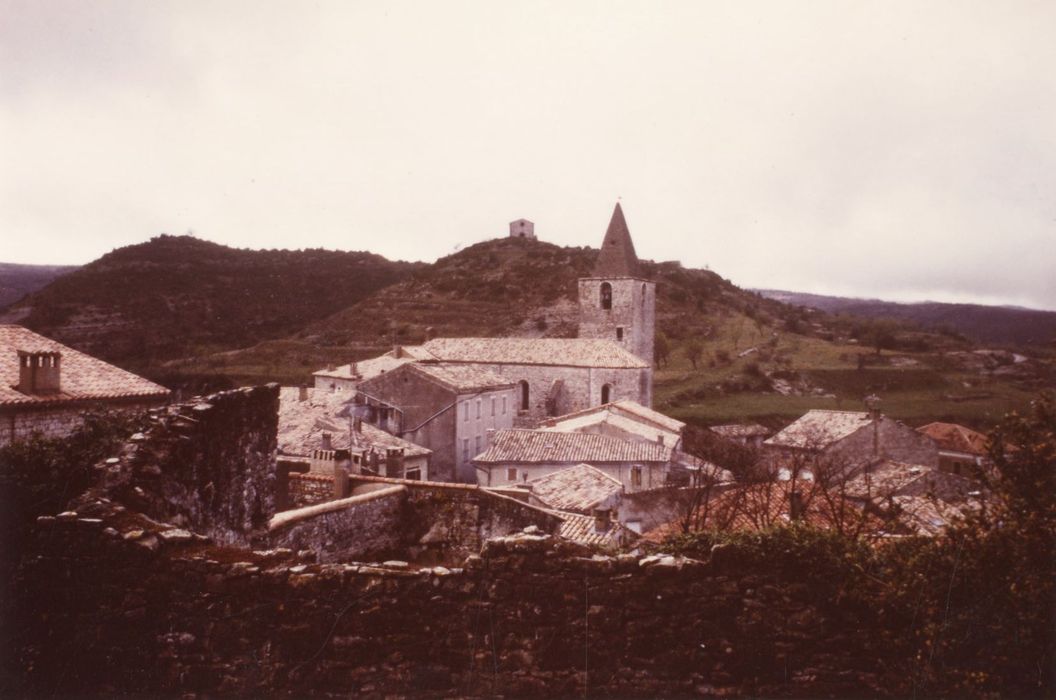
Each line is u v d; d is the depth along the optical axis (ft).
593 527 65.31
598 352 200.03
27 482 37.09
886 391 266.36
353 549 37.99
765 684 20.18
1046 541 20.51
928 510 56.95
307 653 20.39
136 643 20.61
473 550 41.81
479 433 177.17
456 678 20.35
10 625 20.62
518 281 476.95
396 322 416.26
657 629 20.44
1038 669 19.69
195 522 26.63
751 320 467.93
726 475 127.54
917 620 20.10
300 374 294.87
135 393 83.10
